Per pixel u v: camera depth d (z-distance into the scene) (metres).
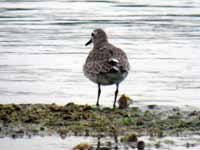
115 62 15.92
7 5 34.69
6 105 15.69
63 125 14.66
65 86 19.47
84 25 29.56
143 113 15.72
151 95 18.42
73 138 13.93
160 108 16.44
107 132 14.25
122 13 32.50
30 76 20.66
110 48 16.59
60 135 14.11
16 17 31.27
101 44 17.83
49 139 13.90
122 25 29.58
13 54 23.91
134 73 21.30
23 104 16.44
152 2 35.97
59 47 25.19
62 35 27.44
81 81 20.16
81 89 19.16
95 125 14.64
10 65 22.17
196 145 13.56
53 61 22.89
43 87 19.33
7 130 14.40
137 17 31.53
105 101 17.70
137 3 35.62
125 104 16.45
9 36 27.14
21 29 28.55
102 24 29.75
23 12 32.62
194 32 28.25
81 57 23.64
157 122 14.98
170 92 18.84
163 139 13.93
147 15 32.06
